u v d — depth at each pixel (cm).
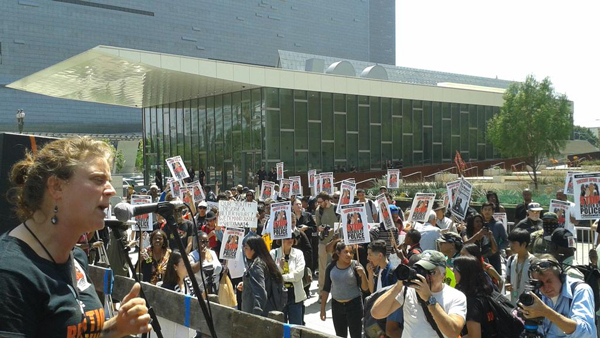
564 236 756
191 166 4028
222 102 3688
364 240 932
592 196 943
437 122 4212
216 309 509
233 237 872
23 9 9956
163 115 4347
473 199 2356
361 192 1365
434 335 428
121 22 11256
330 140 3628
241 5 12975
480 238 955
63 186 208
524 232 708
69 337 198
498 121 3812
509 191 2683
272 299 700
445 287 433
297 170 3481
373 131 3850
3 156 425
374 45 17375
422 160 4103
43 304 193
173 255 718
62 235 210
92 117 10194
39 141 446
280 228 1002
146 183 4544
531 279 484
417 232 809
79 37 10625
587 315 453
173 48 11988
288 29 13738
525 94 3706
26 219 213
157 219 1288
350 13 14888
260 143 3384
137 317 213
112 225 349
